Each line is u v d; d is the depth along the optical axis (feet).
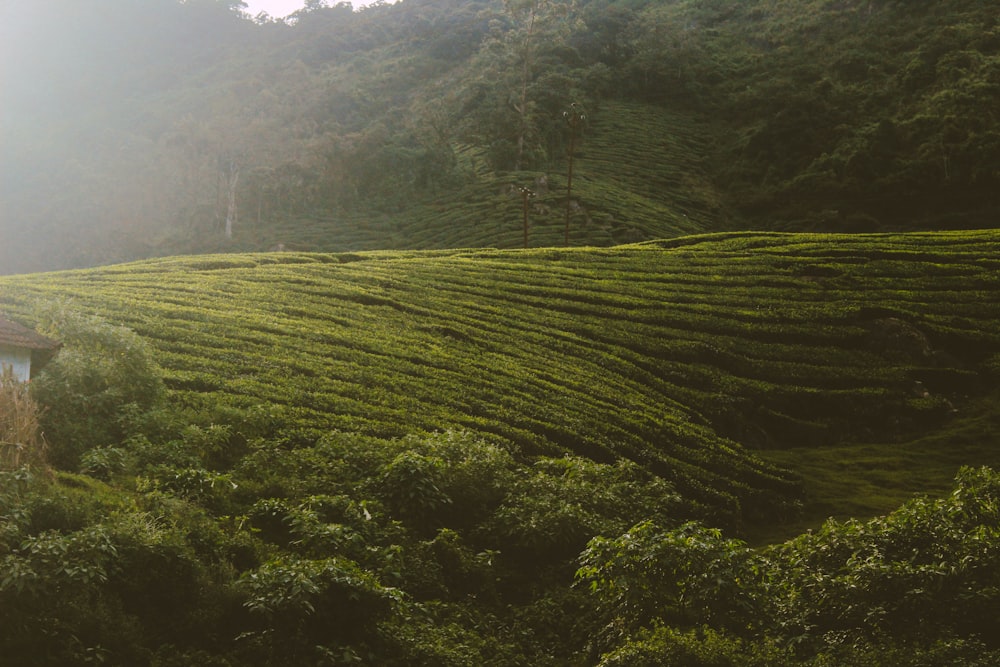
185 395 93.56
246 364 109.60
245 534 61.93
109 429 78.28
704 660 49.39
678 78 520.01
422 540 71.56
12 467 58.49
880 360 145.89
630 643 51.60
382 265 180.45
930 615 52.49
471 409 107.14
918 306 159.22
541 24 468.75
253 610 49.75
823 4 572.51
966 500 62.34
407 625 55.88
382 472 78.38
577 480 87.81
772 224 379.96
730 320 153.38
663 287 169.27
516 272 177.47
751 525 100.27
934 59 460.14
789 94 464.65
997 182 362.74
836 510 105.09
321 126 536.83
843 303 160.35
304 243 383.86
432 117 475.72
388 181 433.89
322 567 53.06
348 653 49.47
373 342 126.93
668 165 435.94
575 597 66.59
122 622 47.88
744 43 574.15
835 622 54.85
